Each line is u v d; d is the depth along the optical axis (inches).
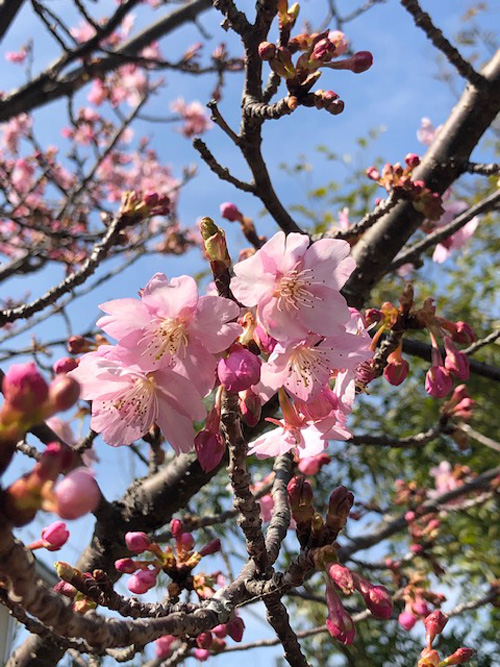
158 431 12.4
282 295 6.8
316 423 7.1
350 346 6.9
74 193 23.2
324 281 6.9
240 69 21.8
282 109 9.5
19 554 4.1
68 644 7.1
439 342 8.7
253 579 7.0
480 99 13.1
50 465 4.0
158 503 11.3
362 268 13.0
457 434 13.2
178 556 8.6
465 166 13.2
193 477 11.3
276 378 6.8
